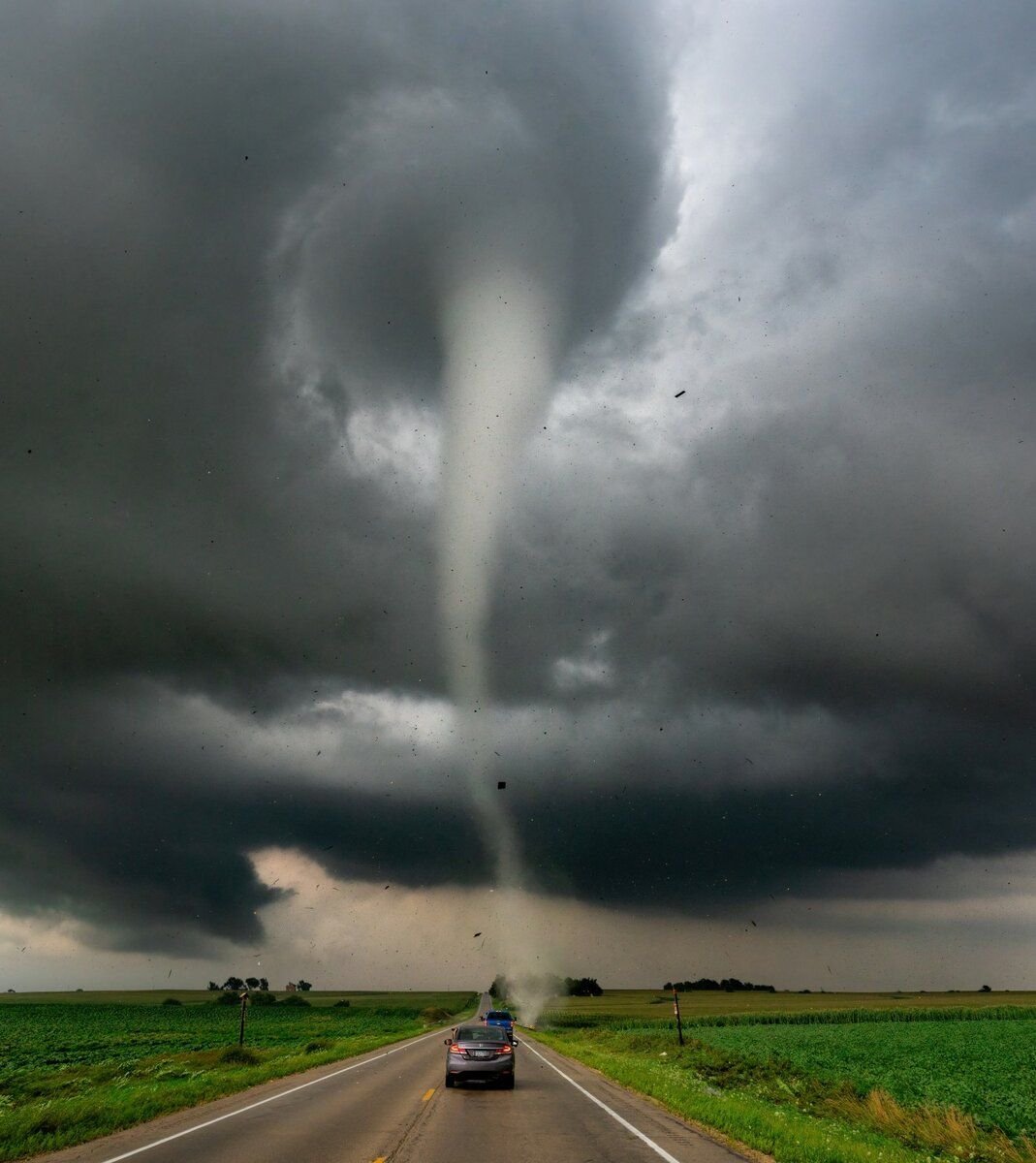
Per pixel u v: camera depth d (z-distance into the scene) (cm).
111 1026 9212
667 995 19975
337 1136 1539
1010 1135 2166
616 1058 3588
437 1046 4859
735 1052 4003
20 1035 7569
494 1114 1867
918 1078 3141
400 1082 2658
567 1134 1563
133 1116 1762
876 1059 3856
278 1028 8606
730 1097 2141
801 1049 4434
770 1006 12912
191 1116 1858
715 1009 11938
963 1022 7512
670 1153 1355
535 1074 2991
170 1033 7794
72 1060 4909
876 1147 1550
